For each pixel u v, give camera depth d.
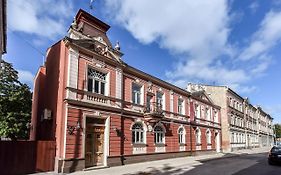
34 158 15.03
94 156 17.78
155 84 25.31
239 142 46.84
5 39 15.04
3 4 11.42
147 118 22.84
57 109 16.42
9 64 22.08
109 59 19.64
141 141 22.45
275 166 19.64
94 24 20.44
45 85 18.98
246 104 54.53
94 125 18.06
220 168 18.11
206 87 43.78
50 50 19.11
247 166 19.44
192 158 26.34
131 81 22.17
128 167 18.25
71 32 17.89
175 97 28.50
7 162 14.00
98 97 18.41
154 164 20.31
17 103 21.52
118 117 19.88
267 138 71.94
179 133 28.39
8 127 20.28
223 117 41.84
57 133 15.97
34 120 20.64
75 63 17.16
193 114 31.30
